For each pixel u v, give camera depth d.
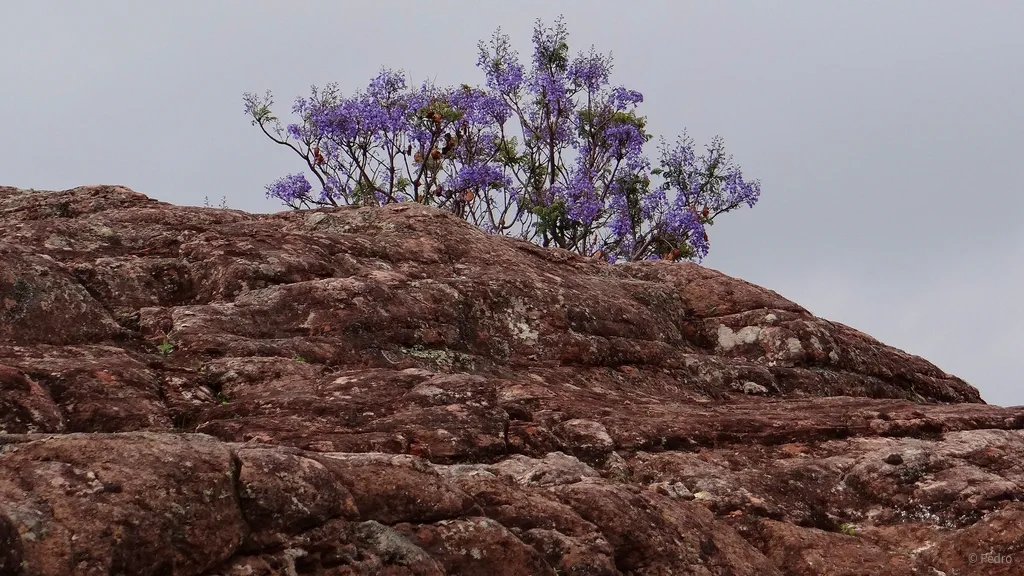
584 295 15.39
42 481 4.84
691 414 11.97
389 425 9.38
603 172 34.19
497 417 9.98
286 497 5.58
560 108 33.72
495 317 14.16
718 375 15.13
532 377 13.17
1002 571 8.88
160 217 14.95
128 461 5.16
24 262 10.98
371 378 10.57
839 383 16.08
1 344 10.02
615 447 10.56
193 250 13.25
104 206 15.66
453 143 30.52
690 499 9.70
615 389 13.77
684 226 32.94
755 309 17.22
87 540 4.64
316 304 12.30
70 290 11.06
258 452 5.79
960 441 11.13
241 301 12.22
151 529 4.89
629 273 18.88
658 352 15.05
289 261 13.23
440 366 12.47
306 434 8.96
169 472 5.18
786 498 10.02
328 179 31.88
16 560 4.32
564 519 7.24
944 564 9.10
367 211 17.19
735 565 7.99
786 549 9.11
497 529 6.48
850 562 8.96
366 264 14.34
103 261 12.60
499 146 33.44
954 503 9.79
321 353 11.41
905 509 9.92
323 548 5.57
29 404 8.42
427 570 5.82
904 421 11.86
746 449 11.19
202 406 9.68
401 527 6.20
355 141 31.27
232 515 5.31
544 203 33.16
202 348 10.82
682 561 7.66
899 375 17.20
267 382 10.38
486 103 32.97
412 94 31.78
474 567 6.23
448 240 16.33
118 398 9.13
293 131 31.09
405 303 13.10
